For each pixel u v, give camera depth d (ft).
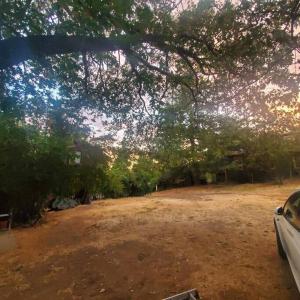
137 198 54.70
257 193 52.90
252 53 15.81
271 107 21.44
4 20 14.32
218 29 15.21
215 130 24.31
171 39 15.31
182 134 25.31
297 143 27.17
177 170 81.41
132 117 24.52
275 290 15.31
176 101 22.88
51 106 21.44
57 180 31.22
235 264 18.86
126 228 30.27
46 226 34.30
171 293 15.99
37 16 14.70
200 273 17.98
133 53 16.84
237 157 72.84
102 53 19.10
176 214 35.73
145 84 20.61
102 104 22.17
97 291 17.03
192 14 14.89
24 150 27.71
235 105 21.17
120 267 20.03
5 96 17.99
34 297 17.06
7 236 29.78
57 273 20.11
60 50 13.60
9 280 19.62
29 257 23.77
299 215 13.62
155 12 14.70
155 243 24.30
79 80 20.26
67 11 14.17
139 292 16.46
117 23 13.98
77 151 31.53
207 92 20.68
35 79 18.86
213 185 79.25
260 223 28.35
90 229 31.09
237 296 15.05
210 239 24.34
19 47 12.76
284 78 17.75
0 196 31.99
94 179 34.17
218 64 16.99
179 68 19.26
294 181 66.69
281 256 18.66
